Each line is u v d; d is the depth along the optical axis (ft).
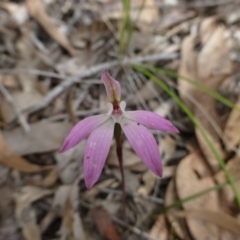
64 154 0.38
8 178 0.38
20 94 0.42
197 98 0.41
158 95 0.43
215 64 0.44
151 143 0.24
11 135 0.39
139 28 0.49
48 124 0.39
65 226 0.35
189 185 0.36
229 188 0.35
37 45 0.47
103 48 0.47
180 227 0.34
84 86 0.44
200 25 0.49
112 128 0.24
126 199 0.37
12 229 0.35
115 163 0.38
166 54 0.46
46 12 0.51
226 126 0.39
